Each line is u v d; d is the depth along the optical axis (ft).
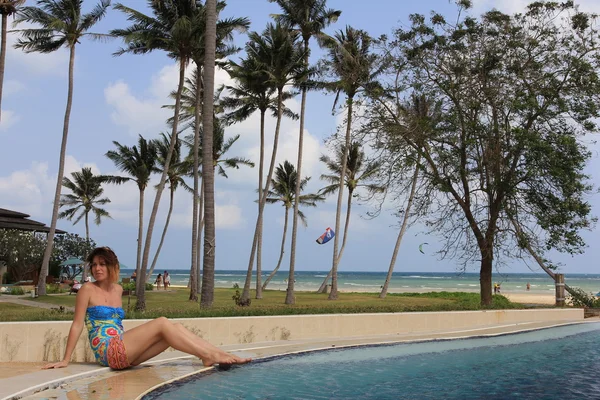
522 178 68.69
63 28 98.07
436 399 23.98
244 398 22.95
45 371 24.98
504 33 69.62
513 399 24.14
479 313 53.42
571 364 33.19
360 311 49.90
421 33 70.64
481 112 70.13
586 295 82.89
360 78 76.43
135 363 26.81
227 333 38.14
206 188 62.64
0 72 82.79
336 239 114.21
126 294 113.91
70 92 102.83
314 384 26.35
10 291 109.09
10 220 123.44
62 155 103.35
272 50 95.20
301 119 103.71
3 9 82.58
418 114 71.97
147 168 141.90
